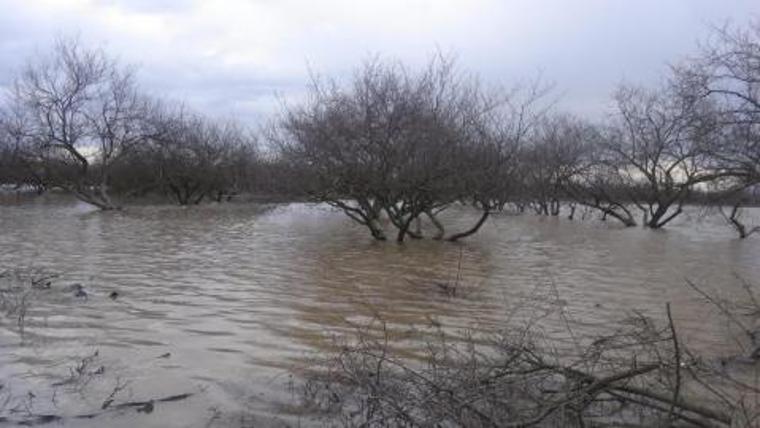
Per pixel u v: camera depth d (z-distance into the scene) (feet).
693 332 29.78
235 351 25.32
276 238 69.72
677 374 16.30
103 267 46.32
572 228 98.68
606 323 31.40
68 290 36.32
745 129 60.85
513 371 17.84
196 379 21.88
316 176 65.67
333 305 34.40
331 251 58.34
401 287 40.27
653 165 107.24
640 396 18.58
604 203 135.13
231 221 94.12
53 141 120.47
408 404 17.25
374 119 63.93
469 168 64.95
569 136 131.64
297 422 18.52
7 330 27.32
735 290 42.42
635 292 40.83
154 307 32.81
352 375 19.77
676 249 69.31
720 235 91.30
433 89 66.95
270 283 40.70
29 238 66.39
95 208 123.03
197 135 151.94
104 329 28.07
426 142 63.67
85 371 22.36
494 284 42.47
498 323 30.78
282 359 24.27
